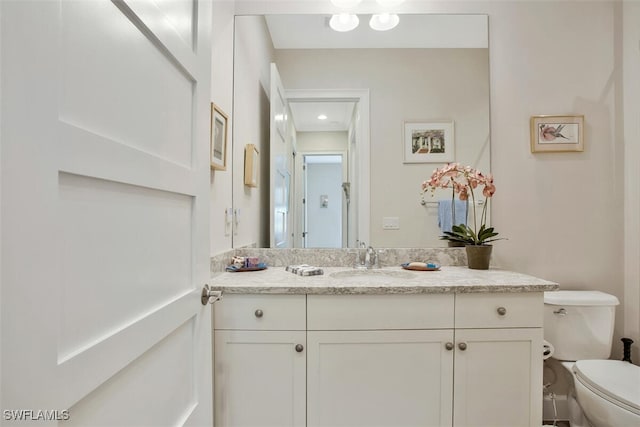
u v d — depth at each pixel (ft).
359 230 6.14
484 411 4.26
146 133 2.15
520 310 4.29
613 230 5.83
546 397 5.76
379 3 5.73
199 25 2.98
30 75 1.32
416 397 4.25
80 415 1.59
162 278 2.38
